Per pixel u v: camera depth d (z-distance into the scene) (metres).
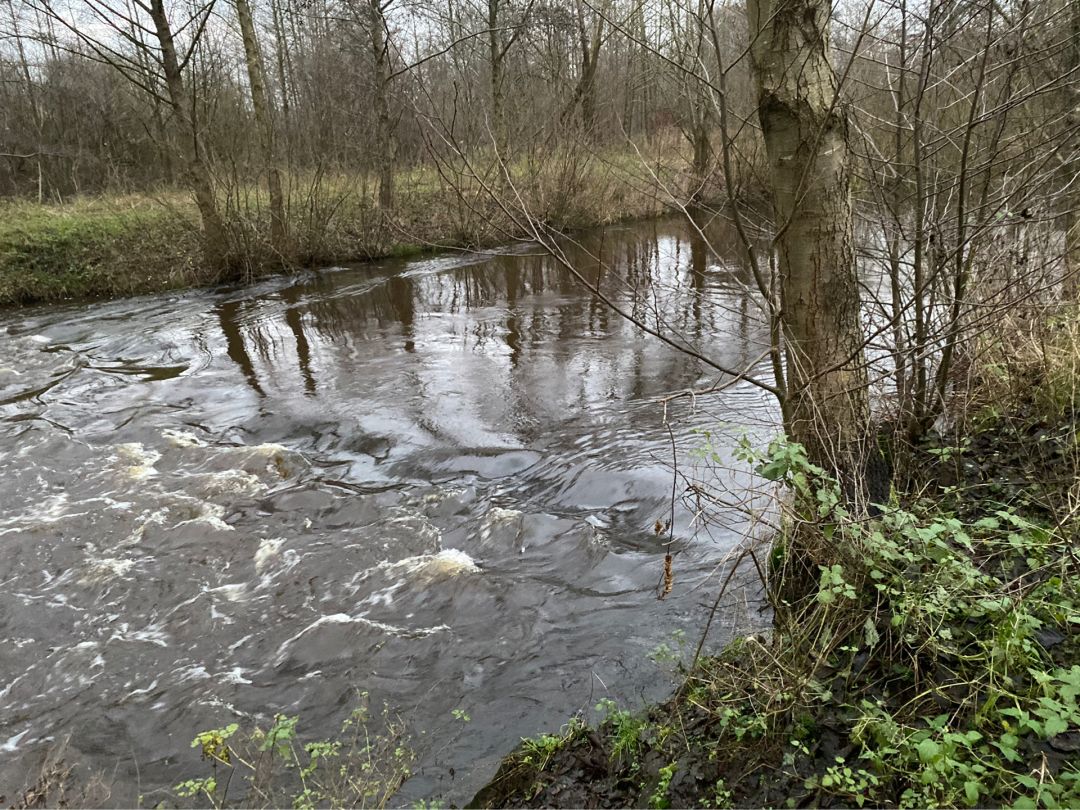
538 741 3.37
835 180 3.41
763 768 2.75
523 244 18.05
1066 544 3.09
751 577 4.42
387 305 13.29
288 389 8.97
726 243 16.30
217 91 16.86
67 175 22.08
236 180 15.63
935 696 2.73
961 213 4.07
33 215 16.33
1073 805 2.03
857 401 3.69
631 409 7.52
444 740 3.67
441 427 7.48
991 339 4.91
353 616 4.78
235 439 7.71
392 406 8.15
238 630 4.75
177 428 8.02
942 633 2.76
